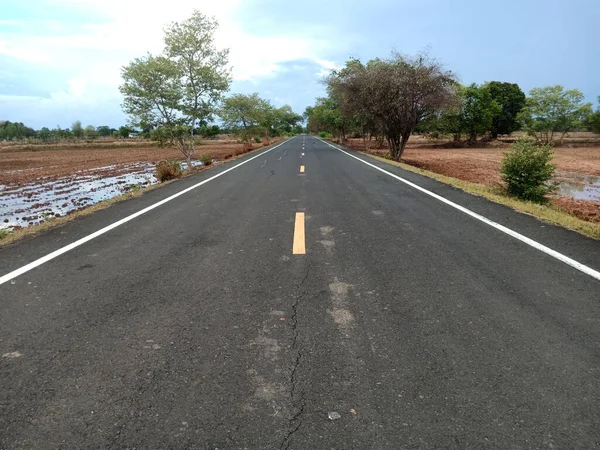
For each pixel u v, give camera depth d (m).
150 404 2.37
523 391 2.42
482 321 3.28
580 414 2.22
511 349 2.87
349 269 4.53
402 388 2.47
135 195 10.37
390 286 4.02
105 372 2.69
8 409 2.34
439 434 2.09
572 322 3.23
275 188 11.02
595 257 4.76
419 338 3.04
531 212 7.34
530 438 2.06
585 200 13.34
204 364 2.76
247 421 2.21
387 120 24.59
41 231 6.64
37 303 3.78
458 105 24.22
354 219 7.02
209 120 18.38
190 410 2.31
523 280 4.11
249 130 41.34
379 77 23.64
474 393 2.40
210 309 3.60
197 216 7.59
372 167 16.47
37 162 32.81
